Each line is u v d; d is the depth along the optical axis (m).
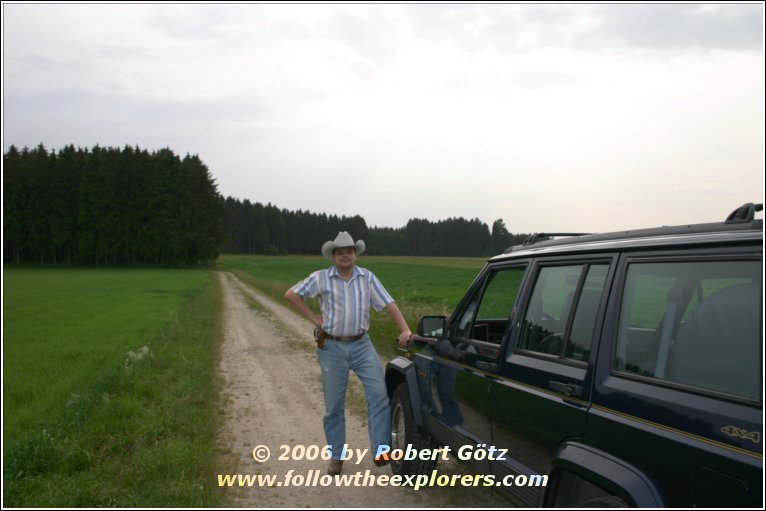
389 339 13.02
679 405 2.30
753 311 2.20
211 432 6.52
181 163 108.38
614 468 2.53
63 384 8.97
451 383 4.33
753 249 2.22
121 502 4.54
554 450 3.00
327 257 5.13
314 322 5.22
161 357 11.38
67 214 106.38
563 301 3.32
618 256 2.88
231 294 37.72
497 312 4.10
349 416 7.30
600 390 2.71
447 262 103.56
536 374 3.23
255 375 10.23
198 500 4.55
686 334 2.47
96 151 113.94
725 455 2.04
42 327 17.77
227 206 166.62
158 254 107.00
